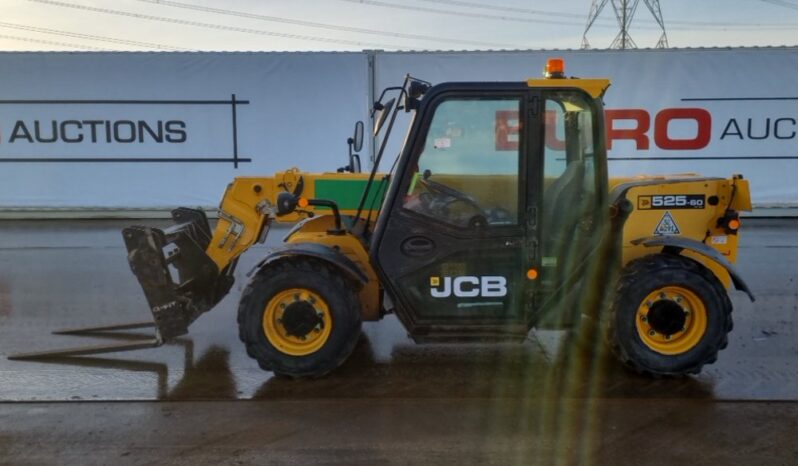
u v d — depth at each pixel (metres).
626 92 10.34
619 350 4.15
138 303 6.11
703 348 4.12
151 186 10.77
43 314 5.75
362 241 4.50
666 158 10.48
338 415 3.70
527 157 4.03
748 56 10.20
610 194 4.47
